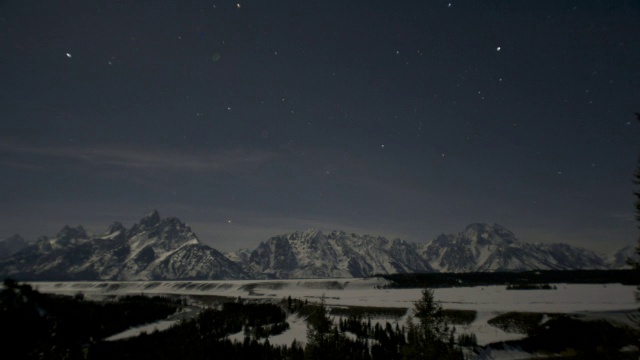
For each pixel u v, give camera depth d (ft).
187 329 500.74
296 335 497.05
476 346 362.53
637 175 62.13
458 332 412.77
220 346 389.19
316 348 140.77
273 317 618.44
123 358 45.21
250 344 422.82
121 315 600.39
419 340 117.39
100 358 42.98
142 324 602.44
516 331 408.67
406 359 118.42
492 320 449.48
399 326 488.44
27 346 40.98
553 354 349.61
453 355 114.73
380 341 392.27
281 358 357.00
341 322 467.93
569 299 622.13
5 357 39.63
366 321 533.14
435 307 120.67
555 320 410.11
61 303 45.75
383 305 614.75
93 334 46.11
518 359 349.00
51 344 42.22
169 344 319.88
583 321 397.60
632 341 62.18
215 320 602.85
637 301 65.21
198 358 321.11
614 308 444.55
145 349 271.69
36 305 43.86
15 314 41.16
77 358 42.09
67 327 44.09
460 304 579.07
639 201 61.98
